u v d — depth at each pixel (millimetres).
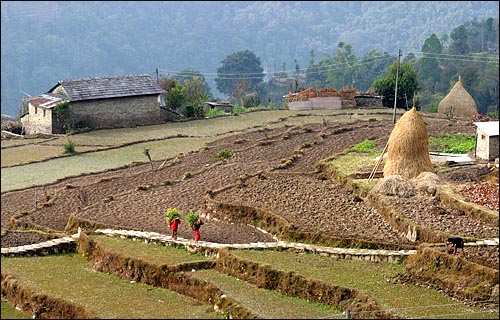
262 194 44812
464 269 31781
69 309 30500
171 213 38188
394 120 68938
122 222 42094
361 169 48062
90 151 66750
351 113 79500
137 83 80938
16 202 52031
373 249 36125
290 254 35656
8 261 36812
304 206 42406
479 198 40438
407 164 44750
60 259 37469
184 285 32531
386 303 29703
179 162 58375
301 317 28578
